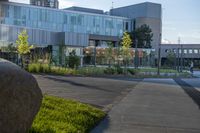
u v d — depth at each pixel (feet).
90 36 329.31
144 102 55.06
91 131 31.73
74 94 61.52
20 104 21.06
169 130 33.76
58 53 185.68
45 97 45.60
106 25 343.67
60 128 29.22
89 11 365.40
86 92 66.44
